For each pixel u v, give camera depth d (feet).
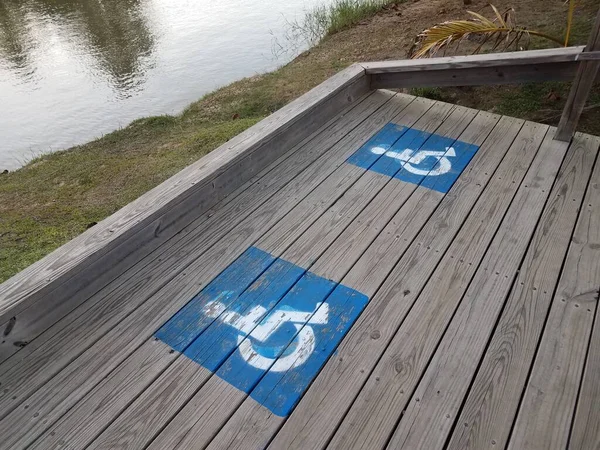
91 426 6.38
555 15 19.83
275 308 8.00
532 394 6.55
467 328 7.49
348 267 8.72
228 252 9.11
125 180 16.17
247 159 10.85
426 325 7.58
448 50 19.10
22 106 28.68
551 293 7.98
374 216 9.88
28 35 40.91
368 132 12.82
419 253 8.93
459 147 11.98
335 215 9.95
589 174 10.64
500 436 6.10
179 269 8.75
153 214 8.89
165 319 7.84
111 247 8.29
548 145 11.76
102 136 22.68
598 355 7.00
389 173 11.16
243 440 6.19
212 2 46.03
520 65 12.42
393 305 7.95
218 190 10.32
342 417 6.40
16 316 7.09
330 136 12.66
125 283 8.46
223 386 6.85
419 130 12.82
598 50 10.30
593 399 6.46
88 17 44.60
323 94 12.89
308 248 9.16
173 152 17.85
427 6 28.14
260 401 6.64
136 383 6.89
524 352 7.09
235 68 30.22
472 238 9.17
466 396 6.57
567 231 9.18
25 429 6.35
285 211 10.11
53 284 7.47
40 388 6.83
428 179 10.88
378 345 7.32
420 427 6.23
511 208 9.84
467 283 8.25
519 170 10.96
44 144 24.35
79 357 7.24
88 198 15.30
